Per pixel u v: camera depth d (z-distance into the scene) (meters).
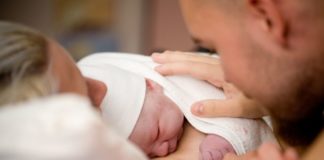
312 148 0.61
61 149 0.38
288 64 0.56
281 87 0.58
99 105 0.72
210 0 0.57
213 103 0.80
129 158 0.47
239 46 0.57
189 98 0.82
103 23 2.23
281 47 0.55
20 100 0.48
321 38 0.54
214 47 0.61
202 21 0.59
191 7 0.59
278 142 0.75
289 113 0.62
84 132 0.39
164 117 0.79
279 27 0.53
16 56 0.49
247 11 0.54
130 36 2.21
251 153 0.67
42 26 2.25
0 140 0.40
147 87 0.81
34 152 0.39
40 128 0.39
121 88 0.78
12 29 0.53
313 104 0.60
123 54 0.90
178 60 0.85
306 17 0.53
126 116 0.76
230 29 0.57
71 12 2.22
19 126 0.39
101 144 0.41
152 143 0.79
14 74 0.48
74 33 2.24
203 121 0.80
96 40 2.23
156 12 2.14
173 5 2.10
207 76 0.84
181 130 0.81
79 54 2.20
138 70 0.84
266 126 0.83
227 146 0.79
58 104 0.41
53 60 0.53
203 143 0.80
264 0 0.53
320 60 0.55
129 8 2.18
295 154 0.59
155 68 0.85
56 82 0.52
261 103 0.65
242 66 0.58
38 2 2.22
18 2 2.23
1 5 2.24
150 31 2.17
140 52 2.20
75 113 0.40
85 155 0.39
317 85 0.57
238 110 0.80
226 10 0.56
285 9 0.52
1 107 0.46
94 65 0.83
